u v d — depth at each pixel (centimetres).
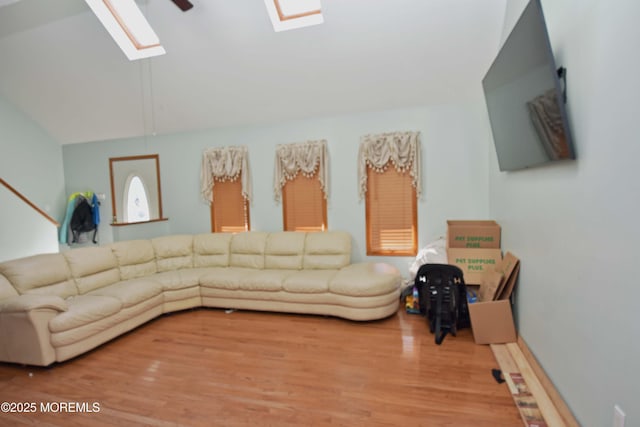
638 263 119
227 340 311
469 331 310
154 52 383
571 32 171
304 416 199
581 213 163
